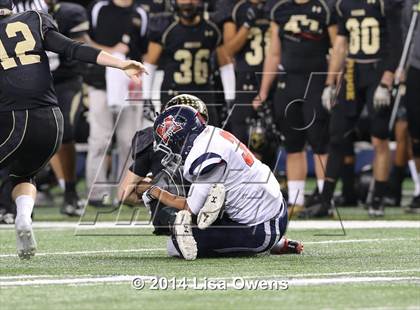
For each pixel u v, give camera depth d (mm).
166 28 31203
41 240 24750
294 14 30781
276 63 30969
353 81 31094
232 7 31641
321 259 20312
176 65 31203
